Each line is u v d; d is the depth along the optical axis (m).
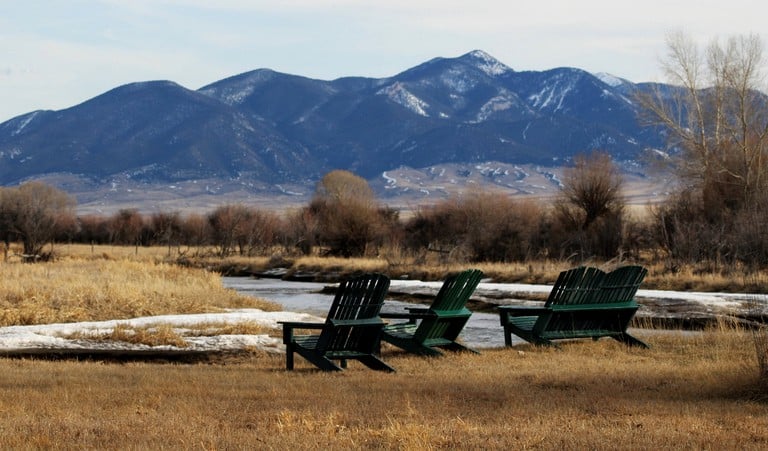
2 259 71.56
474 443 11.73
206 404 15.17
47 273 47.19
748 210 57.25
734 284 44.41
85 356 25.02
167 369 21.25
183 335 27.48
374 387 17.30
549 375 19.08
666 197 72.75
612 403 15.22
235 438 12.05
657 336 28.00
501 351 24.28
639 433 12.45
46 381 18.27
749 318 34.91
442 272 61.34
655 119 76.56
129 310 35.00
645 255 64.62
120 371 20.52
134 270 53.78
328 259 75.50
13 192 104.31
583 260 61.81
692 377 18.56
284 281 69.75
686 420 13.51
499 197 78.31
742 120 70.00
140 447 11.26
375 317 21.16
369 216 81.88
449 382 18.06
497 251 69.62
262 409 14.69
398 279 62.72
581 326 25.73
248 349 25.61
